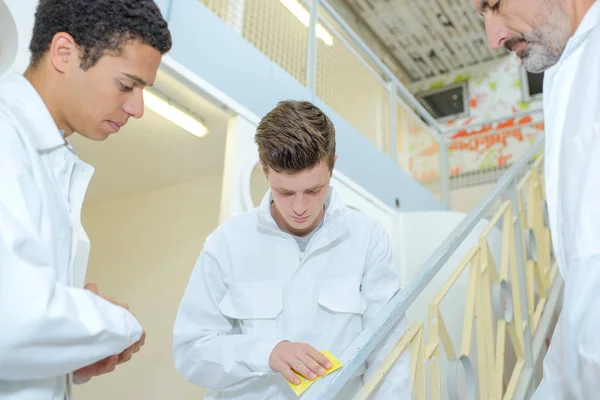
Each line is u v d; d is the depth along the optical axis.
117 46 0.74
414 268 4.16
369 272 1.27
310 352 0.97
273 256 1.25
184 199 3.93
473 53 7.89
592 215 0.76
